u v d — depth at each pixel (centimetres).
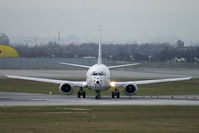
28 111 16325
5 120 14075
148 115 15375
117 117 14862
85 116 15050
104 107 17675
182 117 14925
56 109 16950
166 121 14012
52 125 13062
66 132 11881
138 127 12788
